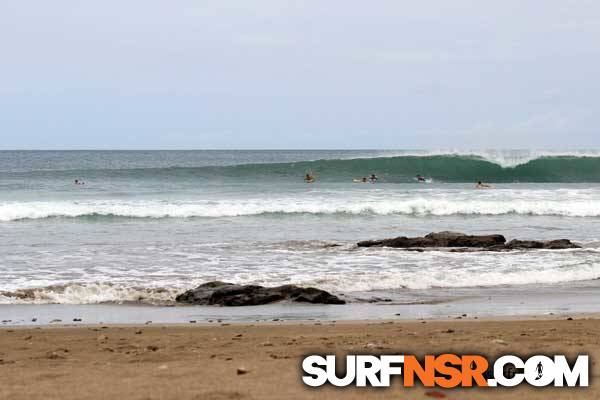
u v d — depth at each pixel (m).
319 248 37.91
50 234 43.91
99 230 46.19
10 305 24.20
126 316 22.52
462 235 38.94
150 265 32.41
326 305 24.70
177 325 20.42
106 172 88.38
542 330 18.34
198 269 31.41
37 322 21.36
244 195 67.38
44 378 12.52
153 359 14.48
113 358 14.69
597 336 17.14
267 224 50.03
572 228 49.16
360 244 38.66
